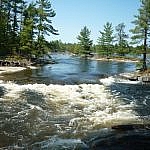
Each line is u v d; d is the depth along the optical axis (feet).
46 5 191.83
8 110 58.49
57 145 40.91
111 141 39.45
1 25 167.02
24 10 194.29
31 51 184.03
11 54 176.96
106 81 110.93
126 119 56.65
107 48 345.10
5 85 83.97
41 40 192.03
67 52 500.33
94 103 69.97
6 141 42.57
